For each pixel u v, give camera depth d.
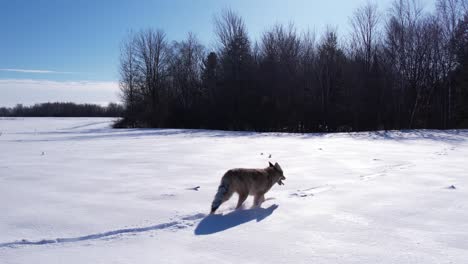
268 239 5.20
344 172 10.74
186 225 5.86
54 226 5.77
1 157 14.90
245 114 41.72
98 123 61.19
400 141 21.88
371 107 37.28
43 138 27.28
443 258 4.45
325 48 39.66
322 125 38.88
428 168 11.29
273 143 20.64
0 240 5.16
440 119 37.22
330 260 4.45
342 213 6.39
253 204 7.18
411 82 36.62
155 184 9.03
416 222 5.86
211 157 14.36
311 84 40.22
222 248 4.89
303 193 8.00
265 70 41.44
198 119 44.91
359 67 38.16
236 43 42.59
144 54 50.34
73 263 4.41
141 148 18.22
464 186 8.56
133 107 50.28
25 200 7.43
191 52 50.72
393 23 36.53
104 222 5.96
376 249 4.77
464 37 36.38
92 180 9.62
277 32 42.03
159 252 4.77
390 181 9.24
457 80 36.97
